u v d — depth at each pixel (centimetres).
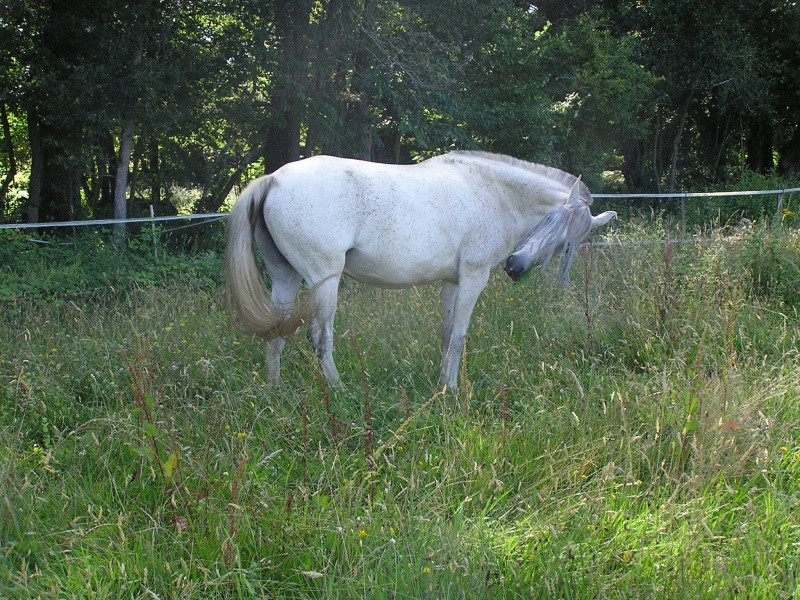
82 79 962
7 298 613
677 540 290
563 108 1396
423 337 534
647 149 1808
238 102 1166
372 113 1216
